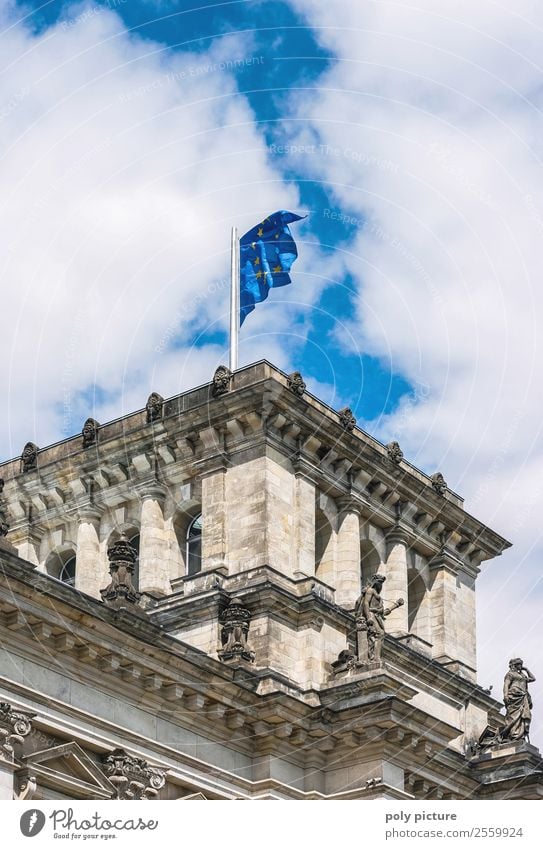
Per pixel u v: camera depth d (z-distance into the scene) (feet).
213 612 308.19
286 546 317.22
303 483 323.98
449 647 346.95
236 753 287.89
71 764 257.34
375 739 291.99
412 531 349.00
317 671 305.73
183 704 276.62
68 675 260.42
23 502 346.33
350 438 331.98
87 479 339.98
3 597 247.91
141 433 331.77
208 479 322.75
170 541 329.93
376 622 306.96
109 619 261.03
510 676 336.29
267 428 321.32
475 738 341.00
